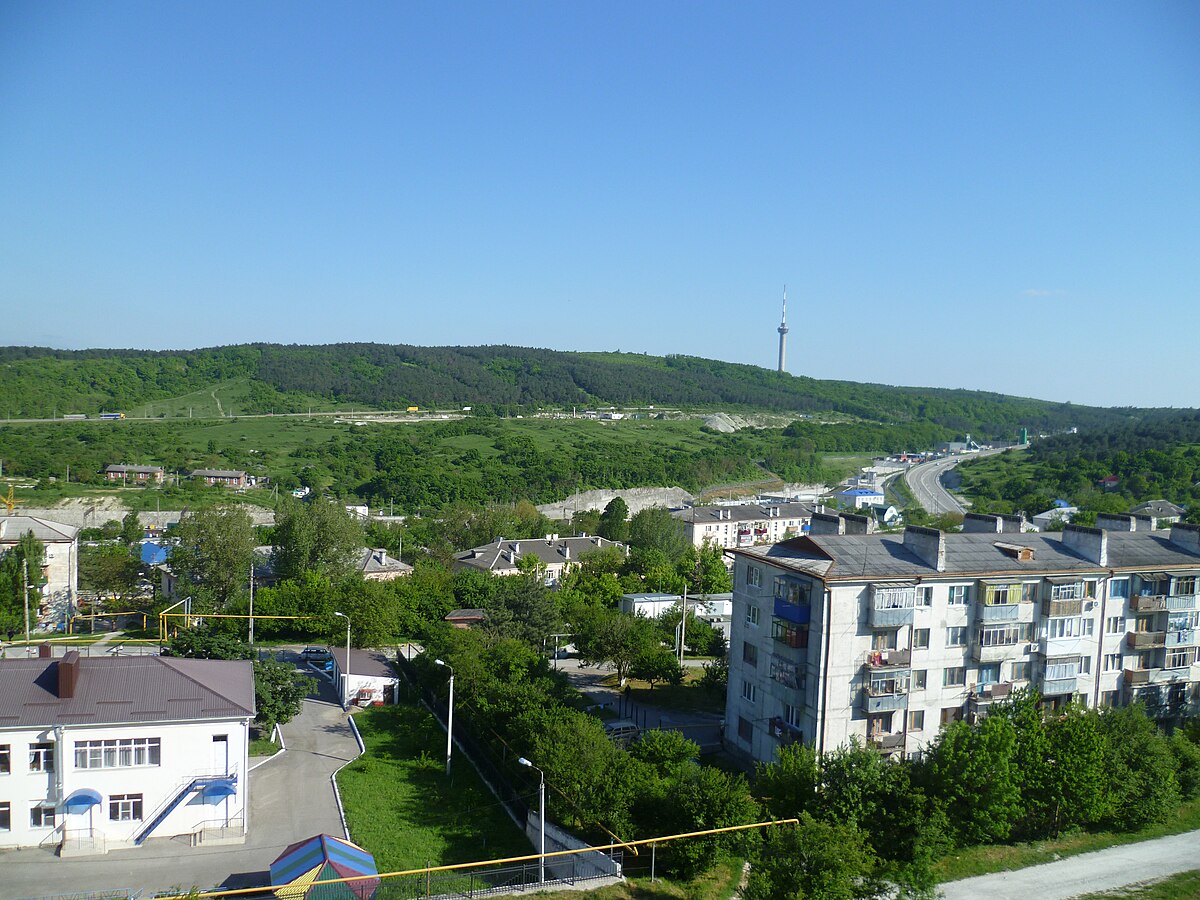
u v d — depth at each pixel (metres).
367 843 56.38
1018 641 70.94
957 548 73.12
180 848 55.22
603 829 54.31
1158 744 63.97
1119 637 75.81
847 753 57.25
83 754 54.62
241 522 128.75
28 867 51.94
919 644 68.19
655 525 188.38
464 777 70.31
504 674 83.06
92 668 58.50
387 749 76.38
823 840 45.25
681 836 49.91
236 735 57.53
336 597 114.88
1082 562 74.38
